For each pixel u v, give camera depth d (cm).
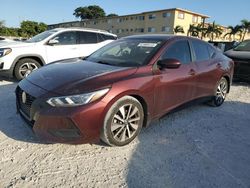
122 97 323
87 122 296
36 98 301
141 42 429
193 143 367
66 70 356
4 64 671
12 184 257
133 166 301
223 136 399
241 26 4881
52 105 292
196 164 313
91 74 332
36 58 729
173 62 366
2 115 424
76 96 292
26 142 338
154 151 337
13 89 605
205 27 4875
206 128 425
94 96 299
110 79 321
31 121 312
